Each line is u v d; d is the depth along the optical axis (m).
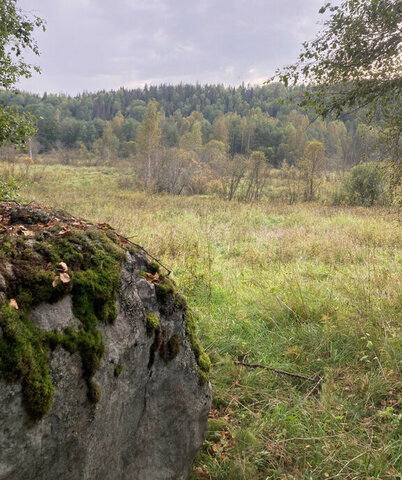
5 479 1.21
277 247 8.69
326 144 64.50
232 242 9.77
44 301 1.43
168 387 1.97
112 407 1.63
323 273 6.22
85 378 1.48
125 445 1.75
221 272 6.48
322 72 4.56
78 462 1.46
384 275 5.14
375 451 2.38
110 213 13.90
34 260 1.53
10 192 5.65
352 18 4.27
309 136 69.94
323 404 2.88
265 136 73.00
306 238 9.69
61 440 1.38
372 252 7.50
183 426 2.06
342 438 2.51
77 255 1.66
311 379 3.26
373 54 4.33
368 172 20.69
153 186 30.17
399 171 4.97
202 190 31.17
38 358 1.31
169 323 2.02
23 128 5.92
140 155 35.72
